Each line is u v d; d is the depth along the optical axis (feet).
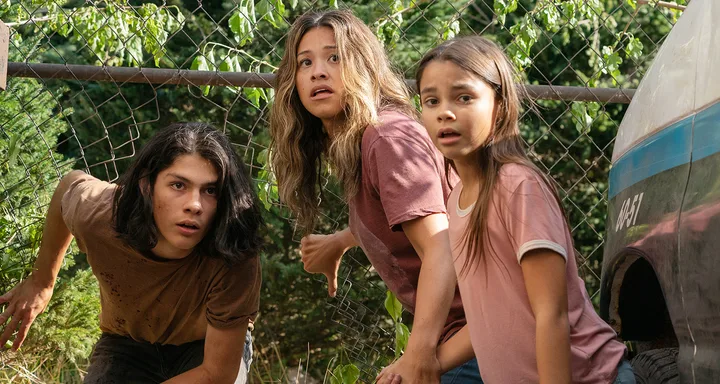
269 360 28.12
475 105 7.64
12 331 11.21
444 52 7.76
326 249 11.64
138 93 31.55
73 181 10.39
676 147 8.08
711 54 7.69
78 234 9.84
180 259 9.69
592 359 7.36
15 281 13.03
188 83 13.09
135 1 30.83
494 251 7.55
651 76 9.36
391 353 15.84
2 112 15.88
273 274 28.40
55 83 29.86
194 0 31.48
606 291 9.71
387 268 9.58
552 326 7.07
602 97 13.47
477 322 7.79
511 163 7.55
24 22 17.08
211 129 9.37
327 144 10.07
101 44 16.99
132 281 9.96
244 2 14.25
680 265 7.67
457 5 30.14
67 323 14.37
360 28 9.66
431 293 8.54
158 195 9.09
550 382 7.04
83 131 31.12
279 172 10.11
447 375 9.02
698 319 7.36
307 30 9.64
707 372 7.18
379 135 9.08
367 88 9.30
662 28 31.42
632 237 8.81
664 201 8.14
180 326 10.46
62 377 15.84
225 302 9.80
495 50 7.88
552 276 7.14
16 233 13.65
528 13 15.65
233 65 14.33
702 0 8.39
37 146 16.39
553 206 7.40
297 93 9.84
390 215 8.85
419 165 8.95
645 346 10.02
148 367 10.91
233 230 9.37
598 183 30.94
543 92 13.48
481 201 7.58
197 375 10.06
